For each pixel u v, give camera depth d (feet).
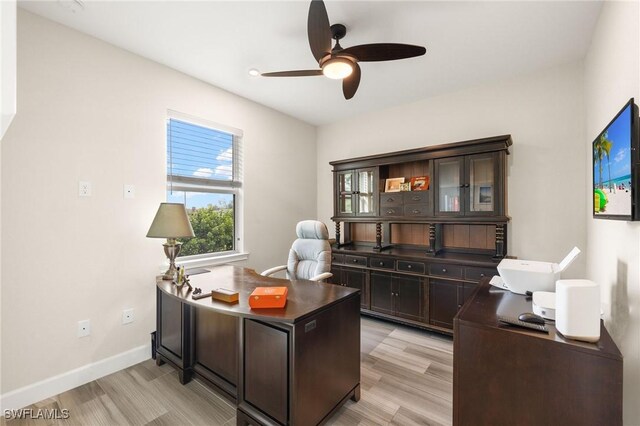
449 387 6.65
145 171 8.00
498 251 8.81
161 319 7.52
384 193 11.10
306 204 13.69
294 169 13.07
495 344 4.10
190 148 9.39
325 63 6.10
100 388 6.63
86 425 5.46
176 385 6.74
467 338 4.33
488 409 4.16
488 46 7.45
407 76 9.14
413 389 6.59
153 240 8.16
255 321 5.15
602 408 3.44
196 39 7.19
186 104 8.98
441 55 7.89
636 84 4.08
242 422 5.33
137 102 7.82
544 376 3.77
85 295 6.90
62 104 6.55
